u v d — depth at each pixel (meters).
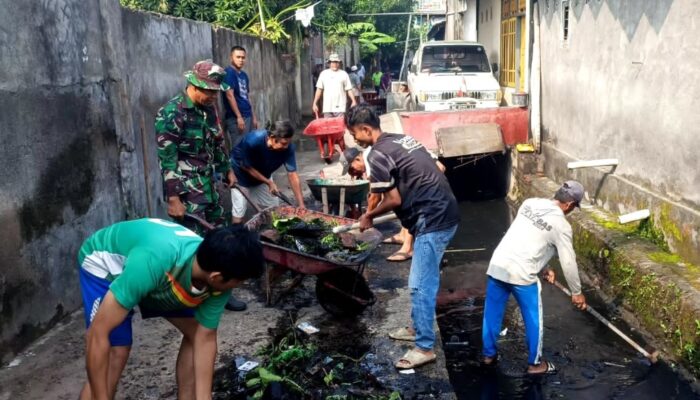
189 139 4.56
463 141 9.70
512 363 5.05
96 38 5.32
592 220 7.18
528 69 10.25
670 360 5.01
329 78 11.96
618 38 7.09
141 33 6.35
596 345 5.34
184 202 4.64
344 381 4.04
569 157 8.62
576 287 4.66
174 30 7.44
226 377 4.05
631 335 5.50
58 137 4.67
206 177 4.76
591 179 7.91
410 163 4.12
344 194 6.71
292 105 17.19
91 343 2.59
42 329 4.50
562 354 5.19
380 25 37.75
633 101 6.76
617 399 4.50
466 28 19.09
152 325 4.75
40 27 4.43
